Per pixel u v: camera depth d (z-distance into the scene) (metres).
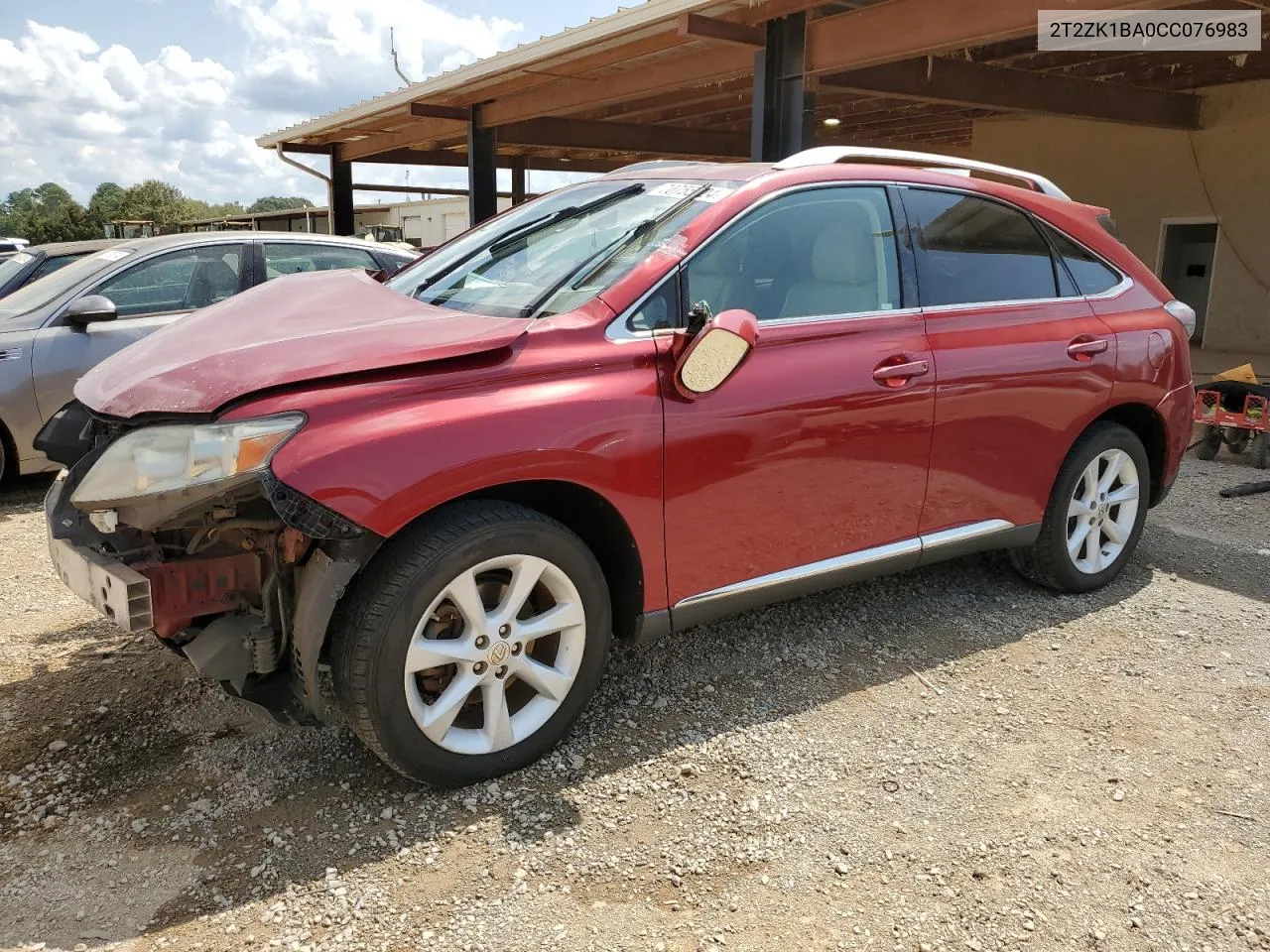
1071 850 2.49
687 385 2.77
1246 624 3.92
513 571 2.66
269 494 2.27
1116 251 4.22
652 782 2.76
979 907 2.28
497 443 2.51
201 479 2.31
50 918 2.19
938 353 3.41
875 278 3.38
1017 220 3.87
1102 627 3.88
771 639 3.71
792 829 2.56
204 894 2.28
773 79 7.90
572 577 2.75
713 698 3.25
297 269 6.72
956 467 3.54
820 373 3.12
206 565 2.53
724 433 2.92
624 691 3.29
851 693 3.30
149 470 2.37
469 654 2.61
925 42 7.51
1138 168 13.62
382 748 2.52
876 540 3.41
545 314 2.85
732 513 3.00
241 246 6.50
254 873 2.35
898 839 2.53
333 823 2.55
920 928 2.21
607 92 10.50
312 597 2.40
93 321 5.66
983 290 3.67
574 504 2.88
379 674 2.45
